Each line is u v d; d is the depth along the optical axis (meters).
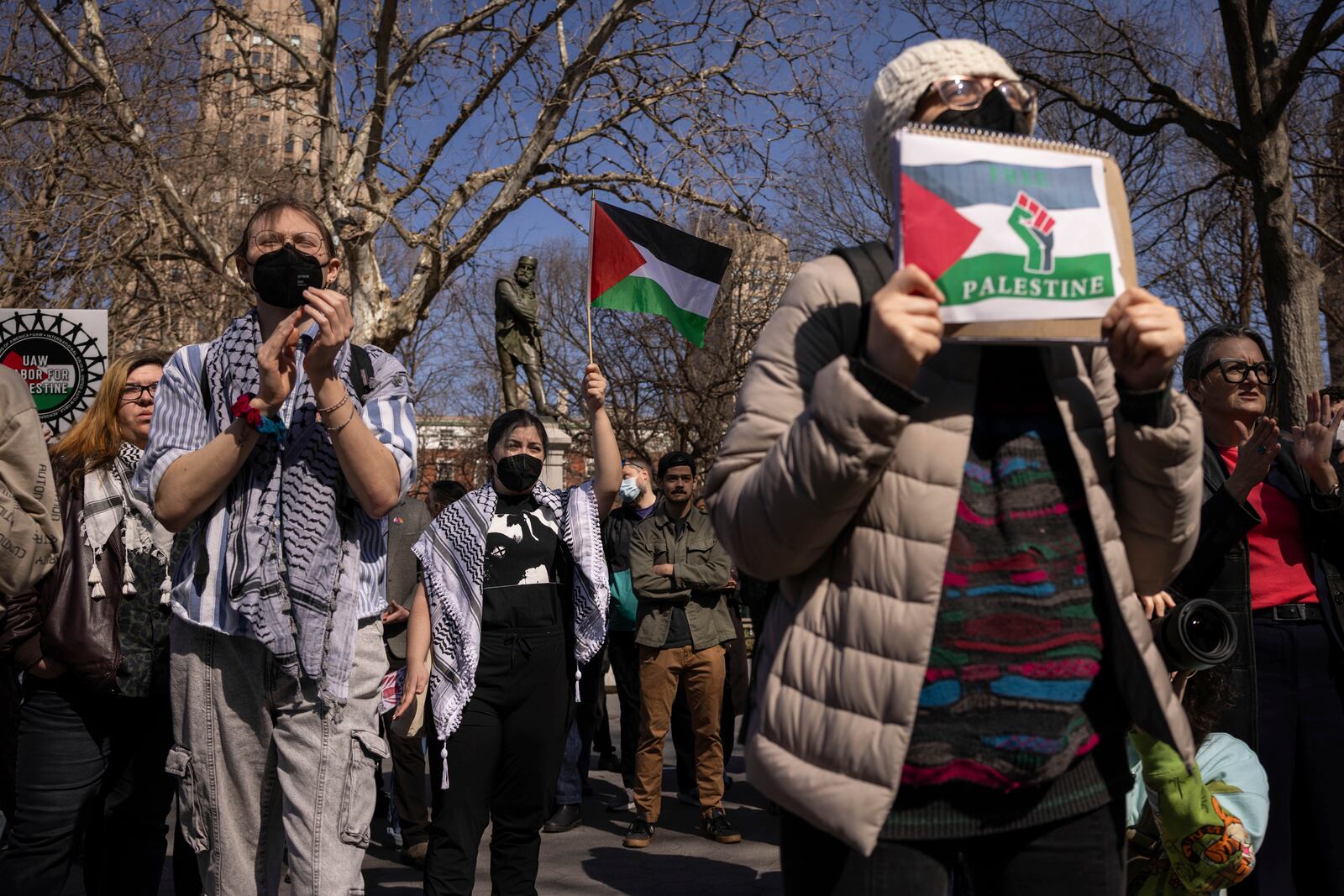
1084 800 1.67
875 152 1.82
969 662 1.62
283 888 5.32
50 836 3.65
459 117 14.58
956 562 1.62
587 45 13.91
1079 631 1.64
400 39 14.76
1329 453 3.40
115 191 14.21
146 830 3.88
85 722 3.73
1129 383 1.58
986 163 1.54
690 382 26.66
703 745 6.68
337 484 2.87
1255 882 3.31
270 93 15.09
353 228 13.90
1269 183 13.13
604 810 7.54
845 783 1.58
